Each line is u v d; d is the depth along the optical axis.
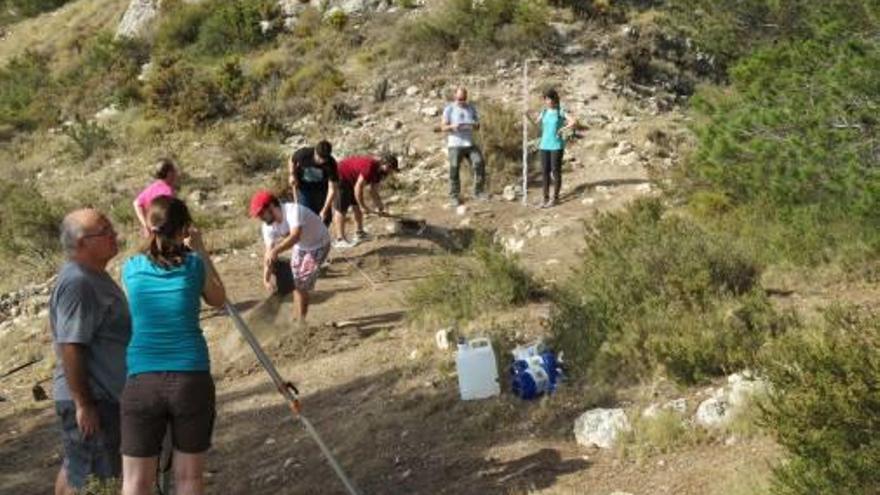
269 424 8.52
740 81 12.02
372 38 26.39
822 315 7.09
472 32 24.86
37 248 17.77
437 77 23.61
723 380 6.77
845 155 9.82
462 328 9.32
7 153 25.78
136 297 5.25
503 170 17.53
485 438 7.01
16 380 11.69
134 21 32.94
